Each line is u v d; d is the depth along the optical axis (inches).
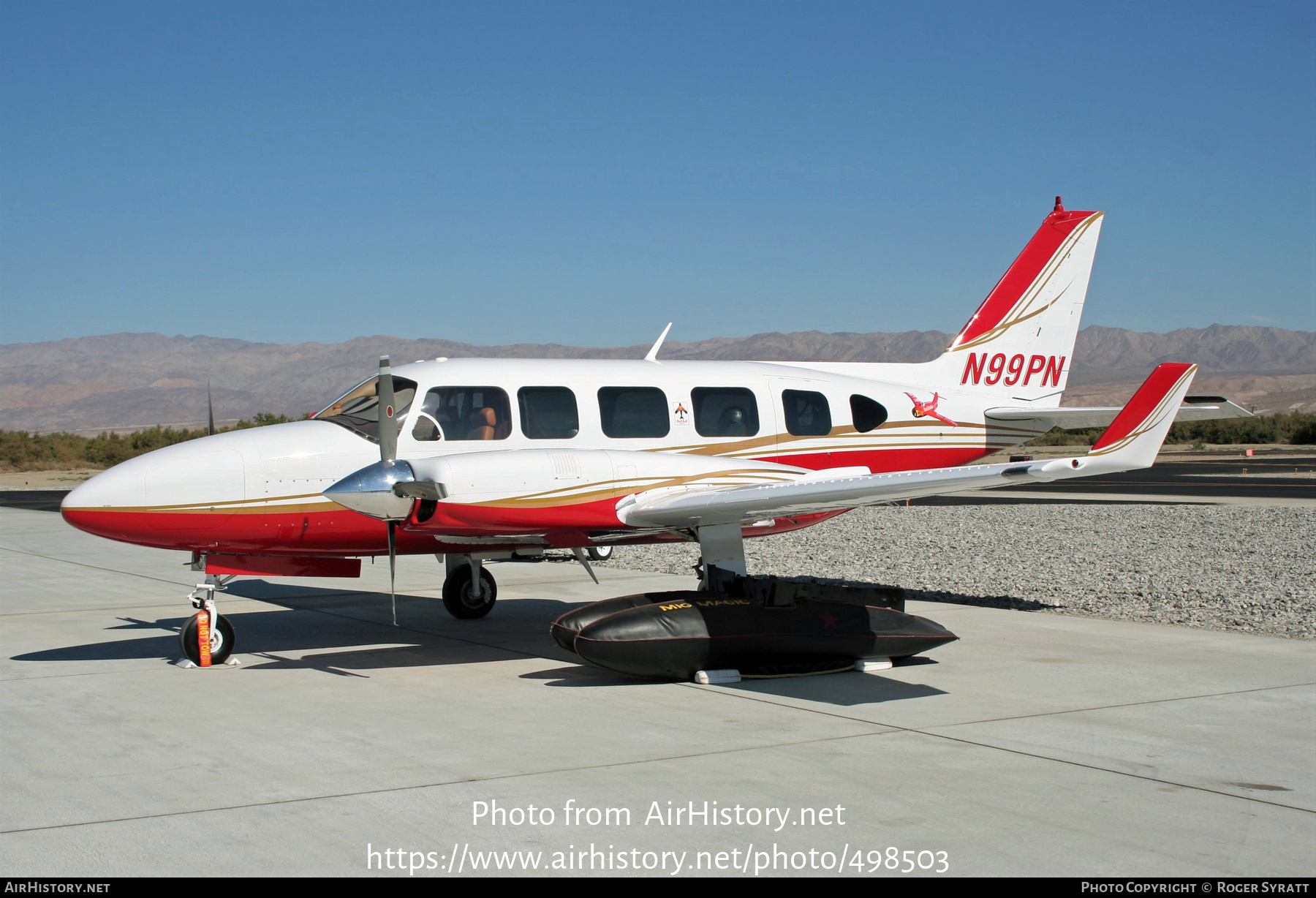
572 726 229.0
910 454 395.2
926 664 301.3
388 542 305.4
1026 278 431.8
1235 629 354.9
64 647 337.1
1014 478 251.6
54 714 241.1
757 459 362.0
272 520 301.9
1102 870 146.1
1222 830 161.9
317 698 259.6
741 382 366.6
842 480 279.4
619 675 289.4
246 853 152.7
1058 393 439.2
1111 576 479.8
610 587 489.4
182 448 301.4
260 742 215.6
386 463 274.1
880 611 296.2
